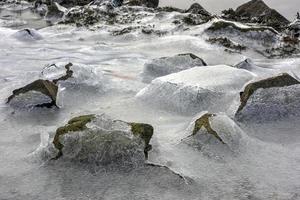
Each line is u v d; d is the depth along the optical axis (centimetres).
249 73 767
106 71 1004
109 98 765
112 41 1518
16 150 521
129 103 727
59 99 703
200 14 1983
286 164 501
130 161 467
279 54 1373
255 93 643
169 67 959
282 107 651
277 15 2138
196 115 609
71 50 1315
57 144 483
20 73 950
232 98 672
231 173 474
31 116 654
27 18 2144
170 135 575
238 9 2355
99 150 469
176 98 697
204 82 711
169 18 1830
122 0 2380
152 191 429
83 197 417
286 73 688
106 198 416
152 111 690
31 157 493
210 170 478
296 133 600
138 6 2273
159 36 1538
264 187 446
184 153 512
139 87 845
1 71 964
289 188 446
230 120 559
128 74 981
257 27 1507
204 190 435
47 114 666
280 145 557
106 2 2242
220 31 1506
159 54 1291
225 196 426
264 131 606
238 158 509
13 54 1190
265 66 1197
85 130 481
